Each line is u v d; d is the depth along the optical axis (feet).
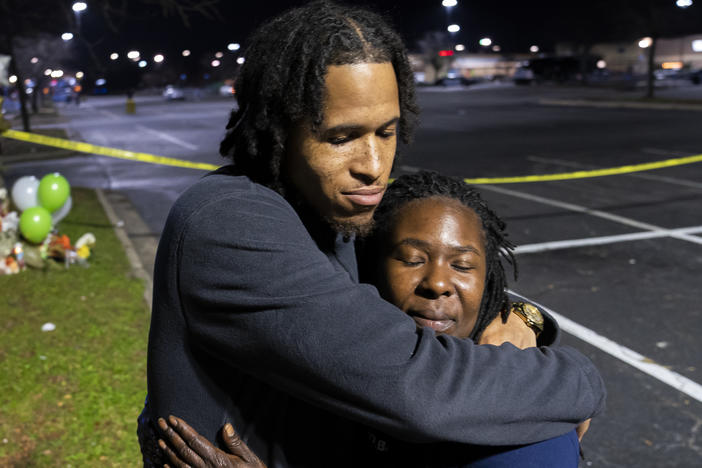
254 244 3.27
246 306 3.24
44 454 11.12
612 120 76.95
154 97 198.49
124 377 13.79
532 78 184.24
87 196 35.09
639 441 11.98
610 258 22.81
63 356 14.64
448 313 3.83
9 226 20.84
